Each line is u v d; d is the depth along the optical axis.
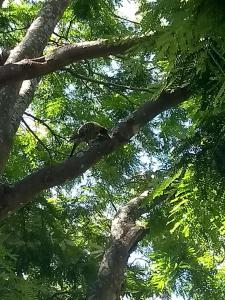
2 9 9.39
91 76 9.77
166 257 8.05
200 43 2.90
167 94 5.08
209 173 4.01
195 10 2.75
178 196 4.32
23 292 6.97
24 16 9.61
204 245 4.55
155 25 2.93
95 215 11.24
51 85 10.52
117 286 7.30
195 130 4.30
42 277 9.76
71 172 4.84
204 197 4.12
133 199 8.27
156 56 2.98
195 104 4.51
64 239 9.77
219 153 3.93
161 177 4.25
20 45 5.92
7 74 3.86
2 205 4.57
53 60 4.16
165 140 9.44
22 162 9.41
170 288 8.70
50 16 6.40
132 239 7.71
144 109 5.25
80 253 10.01
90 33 9.30
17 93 5.54
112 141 5.13
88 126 5.20
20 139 9.70
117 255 7.50
